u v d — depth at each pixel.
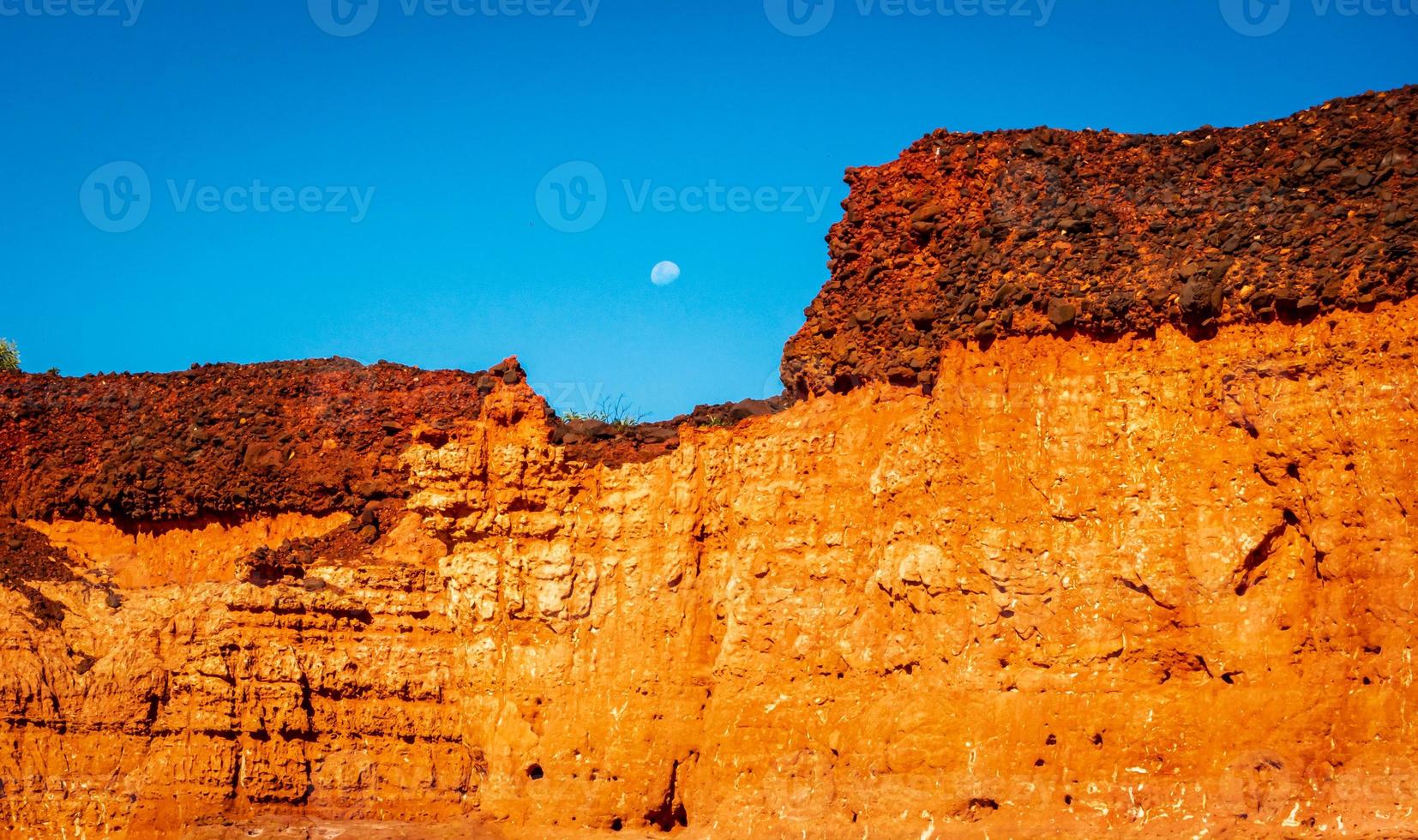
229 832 34.19
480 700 34.75
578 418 37.28
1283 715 28.80
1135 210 32.28
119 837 34.66
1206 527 29.86
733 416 36.66
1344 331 29.17
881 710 31.78
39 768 35.34
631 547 34.75
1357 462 28.81
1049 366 31.41
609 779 33.62
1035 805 30.00
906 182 34.59
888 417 33.25
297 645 35.25
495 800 34.09
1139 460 30.53
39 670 35.69
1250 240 30.64
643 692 33.91
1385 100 31.58
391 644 35.28
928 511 32.03
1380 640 28.33
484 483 35.56
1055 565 30.73
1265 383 29.72
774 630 33.22
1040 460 31.17
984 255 32.94
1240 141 32.41
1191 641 29.70
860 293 34.66
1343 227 30.06
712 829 32.66
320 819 34.56
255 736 34.91
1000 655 30.94
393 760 34.81
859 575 32.81
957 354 32.22
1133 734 29.67
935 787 30.83
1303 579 29.36
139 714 35.31
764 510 33.88
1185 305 30.28
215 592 36.09
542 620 34.81
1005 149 33.88
